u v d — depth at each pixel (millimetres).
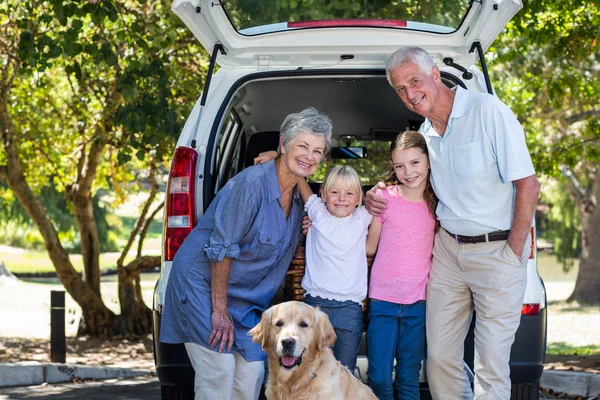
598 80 15516
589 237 21922
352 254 4535
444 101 4469
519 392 4566
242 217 4406
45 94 12414
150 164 12742
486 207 4336
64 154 13102
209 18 4785
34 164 13469
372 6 5195
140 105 8672
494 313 4367
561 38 10648
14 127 12391
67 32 7969
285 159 4477
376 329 4559
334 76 5125
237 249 4406
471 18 4746
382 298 4566
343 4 5199
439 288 4512
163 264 4672
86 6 7715
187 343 4477
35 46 7973
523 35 10570
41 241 38375
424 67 4383
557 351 11320
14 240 38500
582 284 21656
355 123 7027
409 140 4539
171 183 4684
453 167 4391
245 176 4473
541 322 4516
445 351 4535
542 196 32969
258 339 4340
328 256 4523
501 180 4340
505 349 4383
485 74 4832
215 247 4375
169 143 10617
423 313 4609
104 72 10969
